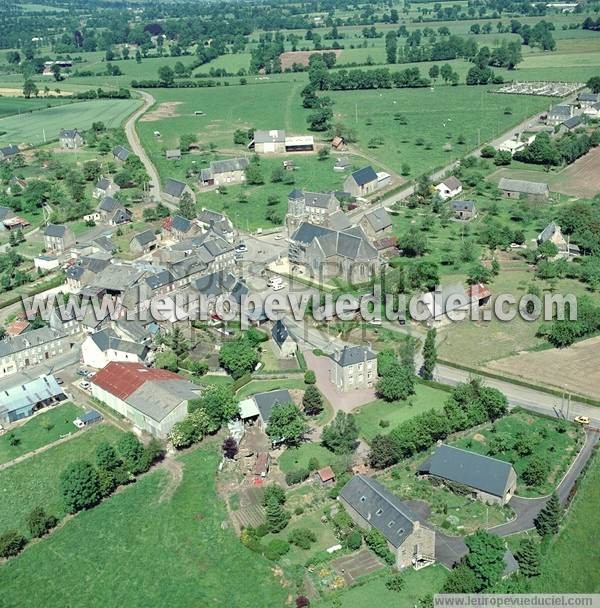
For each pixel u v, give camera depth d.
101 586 157.00
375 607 143.75
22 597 156.25
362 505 165.00
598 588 148.62
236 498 177.88
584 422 197.12
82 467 180.12
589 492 173.12
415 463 186.12
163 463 192.75
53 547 168.75
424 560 154.75
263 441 198.38
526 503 171.38
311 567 155.38
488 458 175.12
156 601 151.62
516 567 150.88
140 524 172.62
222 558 160.38
